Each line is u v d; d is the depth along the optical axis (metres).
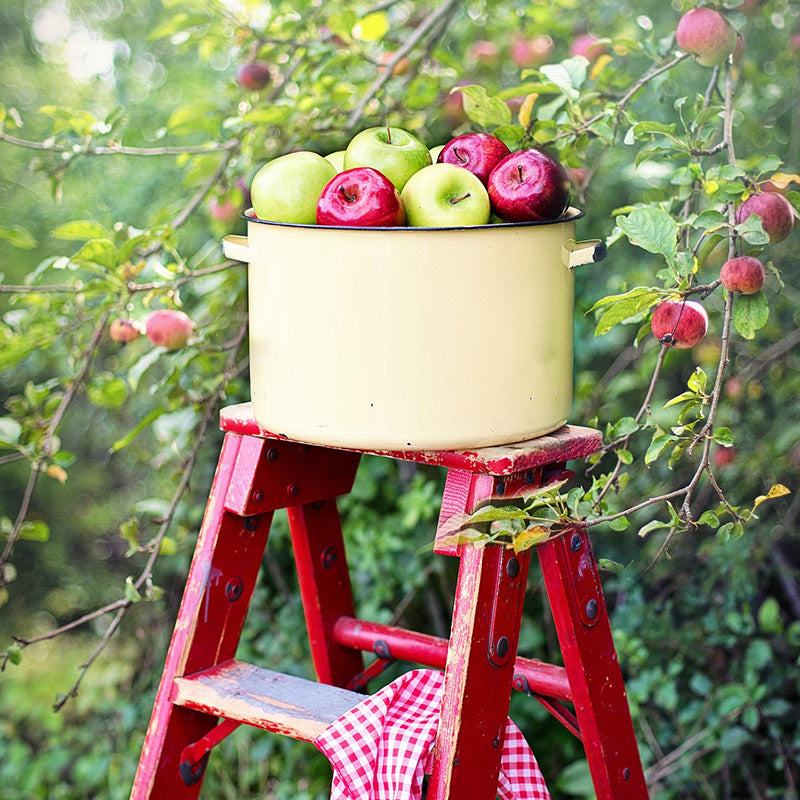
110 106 3.57
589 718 1.20
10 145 3.69
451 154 1.18
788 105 2.16
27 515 3.58
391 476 2.25
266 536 1.36
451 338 1.03
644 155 1.37
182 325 1.70
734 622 1.96
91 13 3.80
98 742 2.52
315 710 1.18
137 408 2.73
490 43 2.23
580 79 1.47
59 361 2.43
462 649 1.09
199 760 1.29
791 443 2.02
